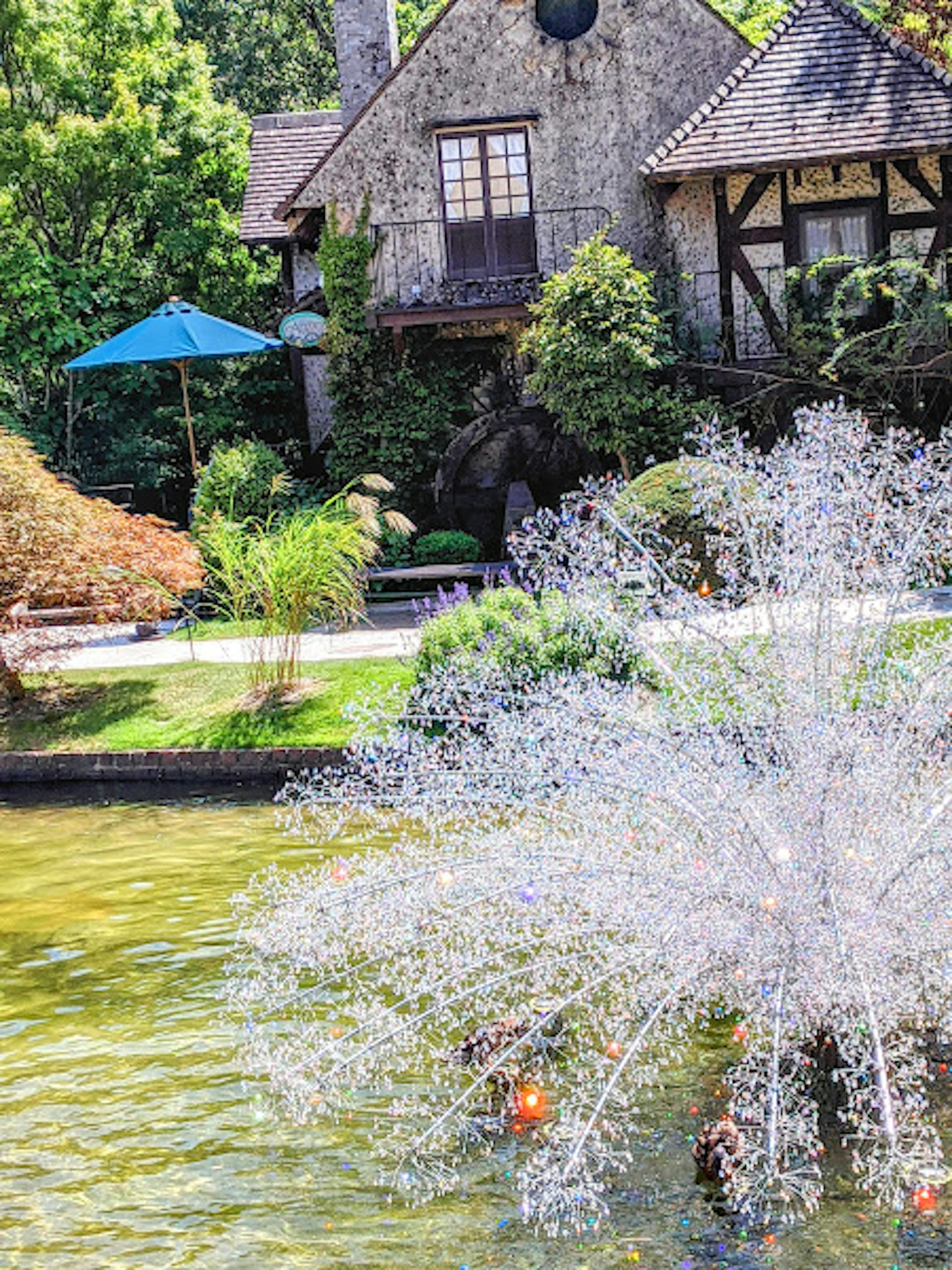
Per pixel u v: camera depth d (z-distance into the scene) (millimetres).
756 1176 5676
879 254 19875
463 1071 6629
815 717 6375
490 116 21703
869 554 6719
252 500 19844
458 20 21641
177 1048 7180
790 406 20594
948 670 6586
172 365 25969
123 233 27266
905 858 6164
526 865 6535
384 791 8547
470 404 22391
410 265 22078
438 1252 5402
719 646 6891
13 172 24891
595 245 19938
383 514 15461
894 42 20938
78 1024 7613
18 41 25250
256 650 15336
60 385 26000
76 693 14781
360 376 22250
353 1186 5867
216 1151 6195
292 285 25984
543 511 7496
